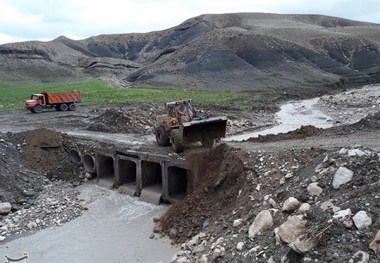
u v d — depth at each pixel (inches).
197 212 578.2
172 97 2009.1
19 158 887.1
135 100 1856.5
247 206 492.7
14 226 648.4
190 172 649.0
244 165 575.5
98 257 540.4
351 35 4165.8
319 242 329.7
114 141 978.1
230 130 1241.4
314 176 440.8
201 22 5428.2
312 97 2444.6
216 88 2591.0
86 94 2167.8
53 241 596.4
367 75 3253.0
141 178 769.6
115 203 748.0
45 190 808.9
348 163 422.0
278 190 475.2
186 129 743.1
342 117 1526.8
